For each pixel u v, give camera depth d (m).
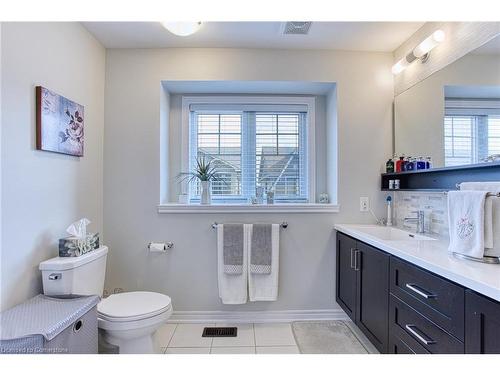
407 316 1.39
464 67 1.63
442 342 1.14
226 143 2.69
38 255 1.54
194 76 2.31
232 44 2.26
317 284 2.38
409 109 2.16
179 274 2.33
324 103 2.68
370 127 2.38
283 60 2.34
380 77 2.39
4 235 1.32
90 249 1.73
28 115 1.46
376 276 1.70
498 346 0.90
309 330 2.19
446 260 1.24
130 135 2.31
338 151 2.38
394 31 2.07
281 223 2.35
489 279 0.98
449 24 1.76
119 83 2.30
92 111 2.12
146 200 2.32
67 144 1.77
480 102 1.51
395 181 2.22
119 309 1.61
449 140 1.75
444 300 1.13
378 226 2.29
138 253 2.32
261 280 2.27
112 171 2.30
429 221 1.97
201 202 2.41
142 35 2.12
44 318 1.22
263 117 2.70
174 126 2.63
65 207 1.79
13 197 1.37
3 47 1.30
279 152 2.70
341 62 2.37
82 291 1.61
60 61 1.72
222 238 2.25
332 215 2.38
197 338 2.09
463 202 1.28
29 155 1.47
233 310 2.35
